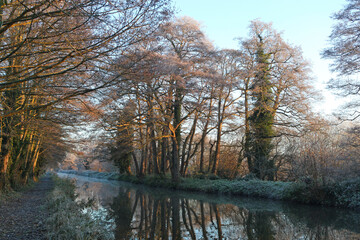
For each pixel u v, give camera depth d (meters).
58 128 17.14
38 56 9.12
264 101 24.86
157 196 21.36
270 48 25.06
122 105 13.57
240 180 23.05
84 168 93.50
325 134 18.45
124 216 13.16
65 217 9.09
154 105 20.84
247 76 24.83
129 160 41.16
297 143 19.67
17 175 20.09
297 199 16.14
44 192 20.48
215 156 26.55
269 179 23.59
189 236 9.41
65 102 9.75
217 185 23.06
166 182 27.58
